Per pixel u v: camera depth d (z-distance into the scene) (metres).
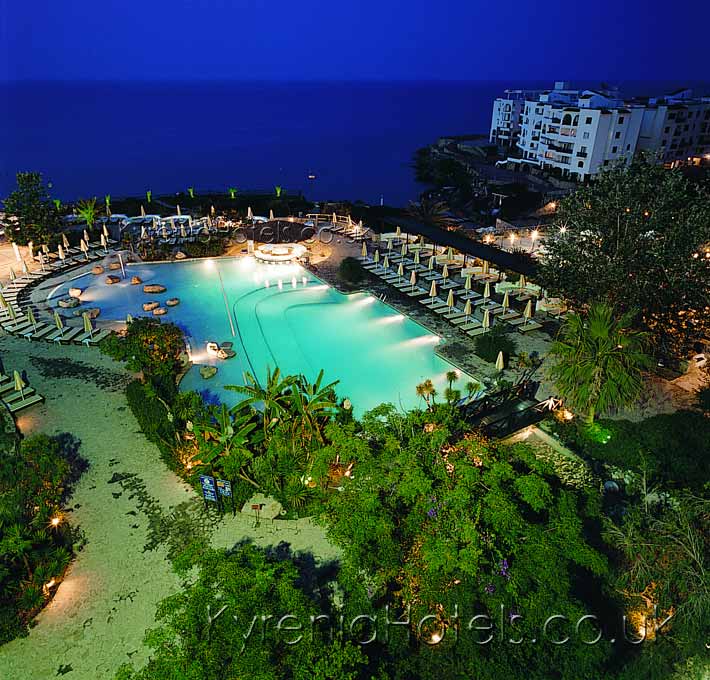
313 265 40.94
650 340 23.22
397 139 167.00
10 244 44.78
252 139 161.12
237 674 11.14
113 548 16.69
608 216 24.33
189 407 21.19
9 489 17.59
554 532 14.05
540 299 32.56
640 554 14.41
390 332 30.89
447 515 14.43
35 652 13.89
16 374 23.52
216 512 17.94
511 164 101.06
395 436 17.80
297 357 28.27
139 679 11.35
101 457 20.55
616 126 82.94
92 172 106.44
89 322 29.16
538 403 23.06
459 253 41.75
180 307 34.19
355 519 14.48
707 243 23.16
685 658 14.08
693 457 19.91
